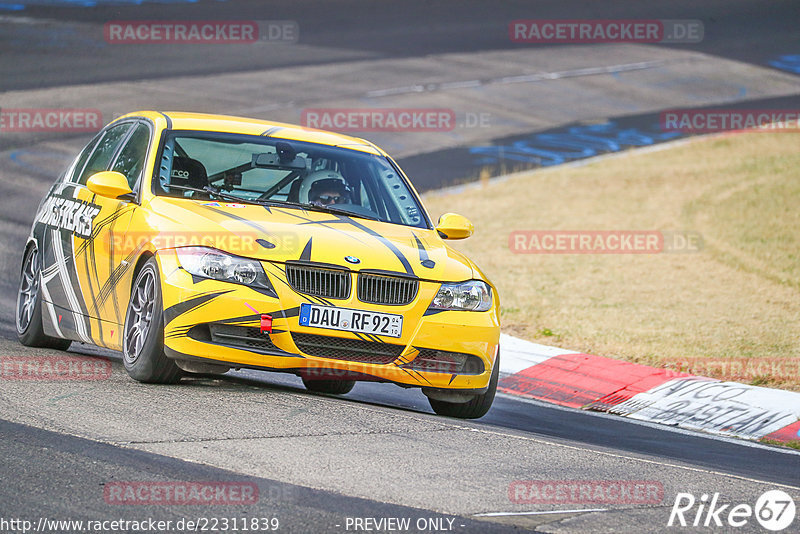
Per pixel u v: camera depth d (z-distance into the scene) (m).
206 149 25.78
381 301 22.53
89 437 17.73
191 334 21.64
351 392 29.66
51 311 28.00
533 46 123.00
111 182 24.30
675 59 119.56
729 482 19.25
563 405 31.09
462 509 15.53
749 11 144.38
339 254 22.48
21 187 61.69
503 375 34.41
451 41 123.44
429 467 17.83
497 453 19.55
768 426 28.92
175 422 19.19
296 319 21.81
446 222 27.17
